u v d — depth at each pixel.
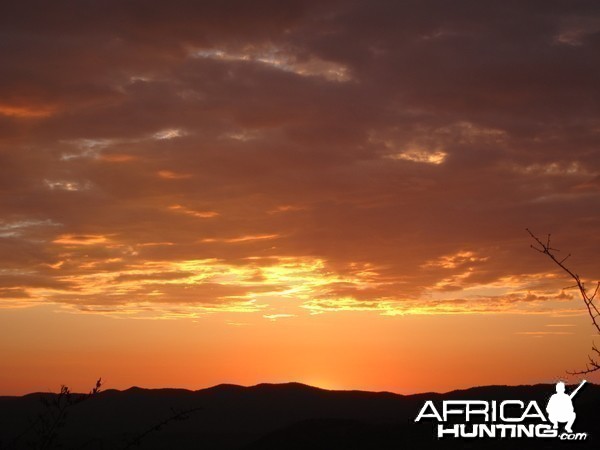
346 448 51.62
